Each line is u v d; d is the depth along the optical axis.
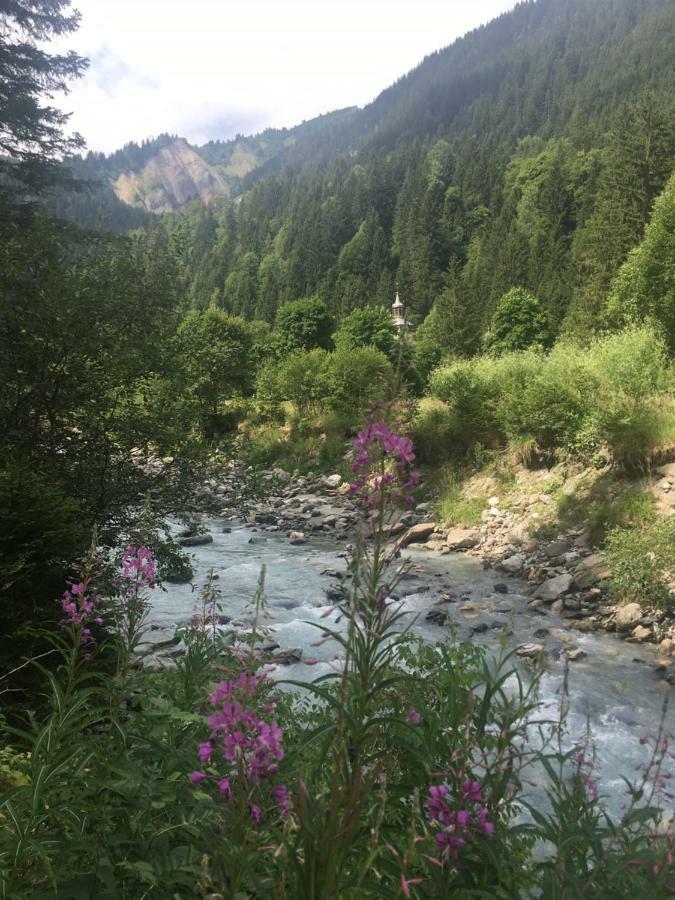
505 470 20.48
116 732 2.62
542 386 19.14
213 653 3.03
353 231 169.38
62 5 20.83
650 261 27.95
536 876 2.17
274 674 8.70
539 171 136.38
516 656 9.81
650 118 47.88
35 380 9.45
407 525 19.44
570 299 66.62
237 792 1.82
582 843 2.04
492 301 76.56
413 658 3.92
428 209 142.12
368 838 1.96
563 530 16.31
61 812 2.21
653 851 1.92
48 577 6.27
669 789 5.57
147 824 2.24
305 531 20.55
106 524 9.86
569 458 18.73
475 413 22.02
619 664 9.91
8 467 7.11
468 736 2.09
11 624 5.61
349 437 30.28
